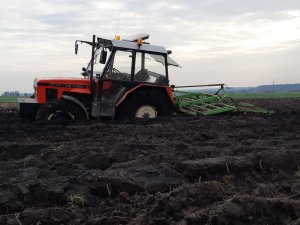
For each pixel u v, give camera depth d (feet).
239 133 29.48
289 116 40.68
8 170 19.84
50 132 29.94
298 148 23.67
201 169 18.35
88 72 37.17
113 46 34.76
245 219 13.47
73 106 34.17
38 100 34.91
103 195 16.53
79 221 14.01
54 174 18.35
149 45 36.06
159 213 14.23
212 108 39.55
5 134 29.25
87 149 23.59
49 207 15.29
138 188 16.62
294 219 13.78
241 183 17.81
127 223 13.93
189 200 14.88
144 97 35.81
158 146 24.53
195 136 28.35
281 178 18.43
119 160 21.45
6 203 15.07
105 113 35.19
